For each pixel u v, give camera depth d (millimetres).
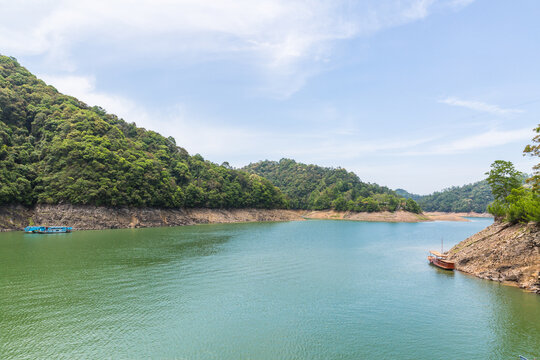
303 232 112375
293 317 30766
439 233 115375
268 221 177625
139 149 134000
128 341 25344
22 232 86375
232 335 26750
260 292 38188
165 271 46688
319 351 24391
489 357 23688
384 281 43688
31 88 126125
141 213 113188
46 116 114000
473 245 52656
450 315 31438
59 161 99688
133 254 58281
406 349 24844
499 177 62750
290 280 43688
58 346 24312
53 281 40094
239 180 185000
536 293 37500
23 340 25172
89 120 116562
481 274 45406
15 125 110000
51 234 83750
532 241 40344
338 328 28406
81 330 27031
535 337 26859
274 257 60094
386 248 75062
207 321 29516
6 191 87312
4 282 39375
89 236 81188
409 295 37531
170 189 127188
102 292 36594
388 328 28531
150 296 35750
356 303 34750
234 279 43469
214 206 155125
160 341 25453
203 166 173000
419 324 29422
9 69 132375
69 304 32656
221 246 72000
